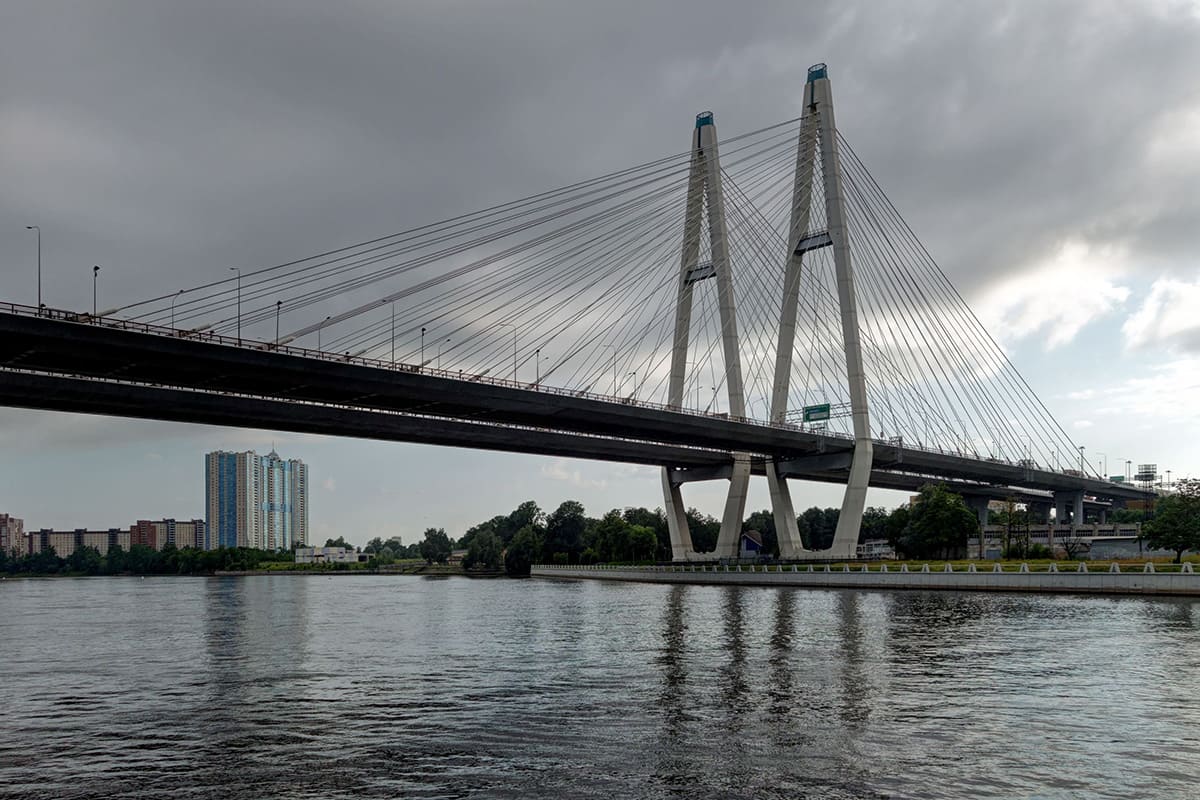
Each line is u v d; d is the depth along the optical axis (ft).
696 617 223.71
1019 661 135.95
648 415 371.15
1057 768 80.18
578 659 150.00
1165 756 83.56
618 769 82.17
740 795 74.59
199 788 79.36
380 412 343.67
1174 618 193.06
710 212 441.68
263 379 289.33
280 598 394.73
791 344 433.89
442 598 360.07
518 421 372.38
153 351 253.24
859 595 295.69
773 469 471.21
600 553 642.63
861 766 81.56
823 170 417.69
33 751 92.89
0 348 244.42
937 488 432.66
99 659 166.50
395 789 77.87
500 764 84.53
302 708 112.16
